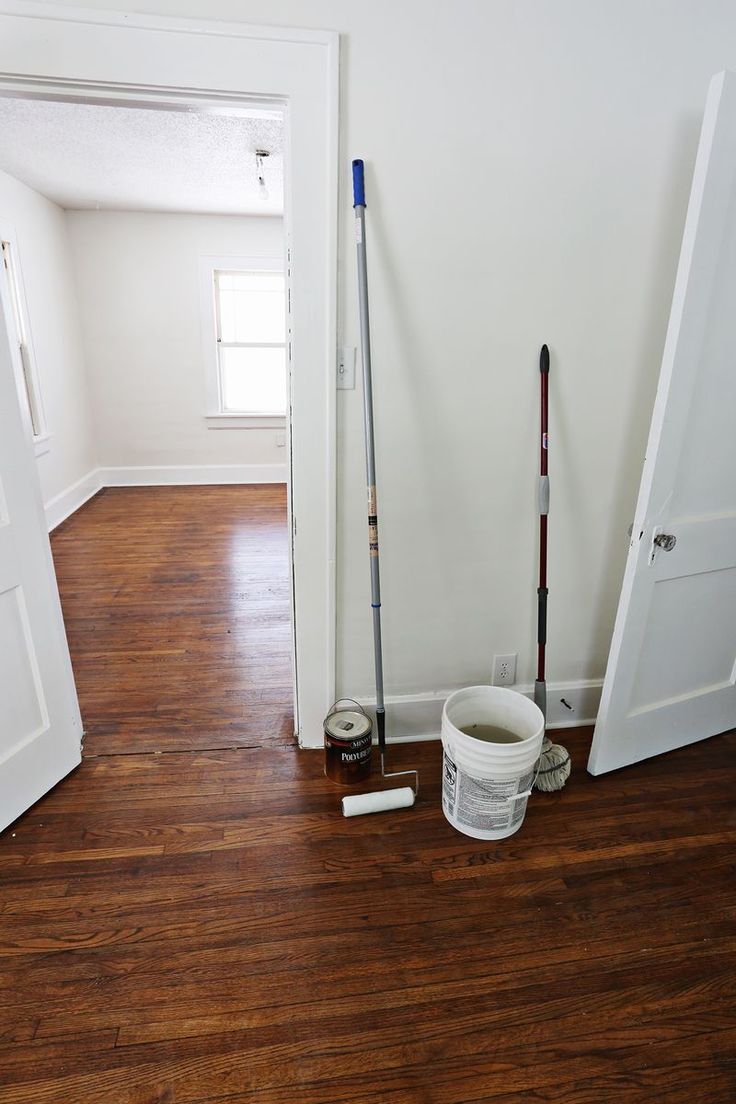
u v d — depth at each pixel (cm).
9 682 169
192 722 224
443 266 166
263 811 181
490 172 160
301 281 162
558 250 170
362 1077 115
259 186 411
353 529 189
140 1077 114
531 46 152
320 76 146
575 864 164
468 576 200
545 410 179
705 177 142
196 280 527
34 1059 117
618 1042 122
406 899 153
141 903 150
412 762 205
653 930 145
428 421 181
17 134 309
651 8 153
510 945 141
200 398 561
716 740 219
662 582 180
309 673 202
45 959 136
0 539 159
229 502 522
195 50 140
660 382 159
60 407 469
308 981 132
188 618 309
